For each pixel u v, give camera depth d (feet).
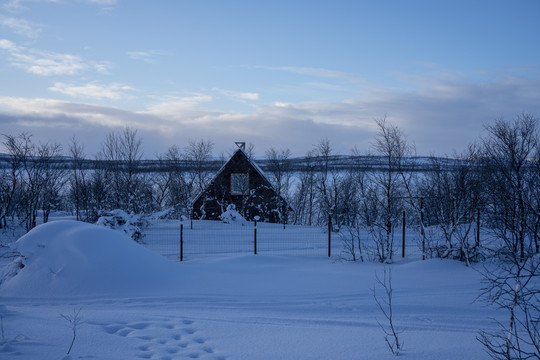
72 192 116.47
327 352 18.29
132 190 97.55
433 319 26.20
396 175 53.47
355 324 24.20
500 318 26.43
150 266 38.96
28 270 35.99
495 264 44.65
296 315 27.07
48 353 15.97
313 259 51.44
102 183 107.76
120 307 29.60
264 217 112.06
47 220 87.45
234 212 100.83
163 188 151.43
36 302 31.58
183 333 20.70
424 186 64.69
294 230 87.92
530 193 46.11
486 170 49.42
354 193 96.32
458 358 17.56
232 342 19.54
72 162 113.39
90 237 38.47
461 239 47.73
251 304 30.63
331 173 120.37
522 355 18.40
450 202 50.72
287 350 18.48
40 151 87.71
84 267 35.70
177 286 36.52
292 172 153.99
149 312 26.91
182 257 54.80
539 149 47.80
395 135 52.80
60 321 21.11
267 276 40.93
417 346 19.31
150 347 17.98
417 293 33.58
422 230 51.26
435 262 45.52
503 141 48.21
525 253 45.39
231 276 40.68
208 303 30.94
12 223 85.71
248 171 112.27
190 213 110.83
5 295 33.45
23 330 18.94
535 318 26.20
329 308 29.40
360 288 35.60
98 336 18.78
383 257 49.83
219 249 62.85
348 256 54.34
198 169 147.74
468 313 27.73
